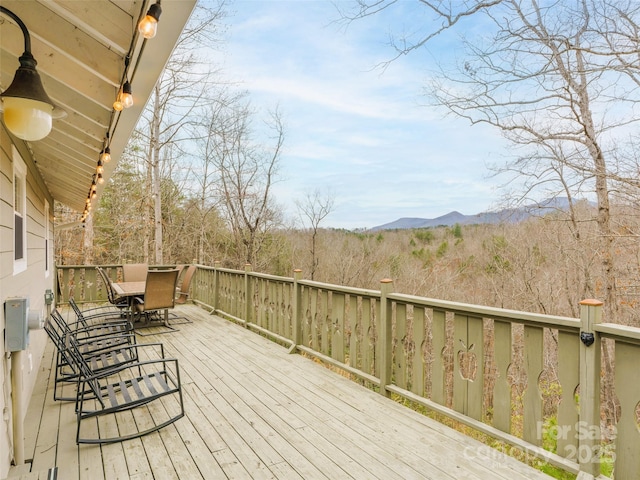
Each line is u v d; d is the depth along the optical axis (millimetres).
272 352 4684
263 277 5418
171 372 3955
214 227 16609
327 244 16625
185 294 6406
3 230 2338
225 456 2395
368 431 2703
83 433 2693
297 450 2459
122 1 1648
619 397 1956
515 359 7113
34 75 1632
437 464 2295
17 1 1785
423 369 3020
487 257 11531
